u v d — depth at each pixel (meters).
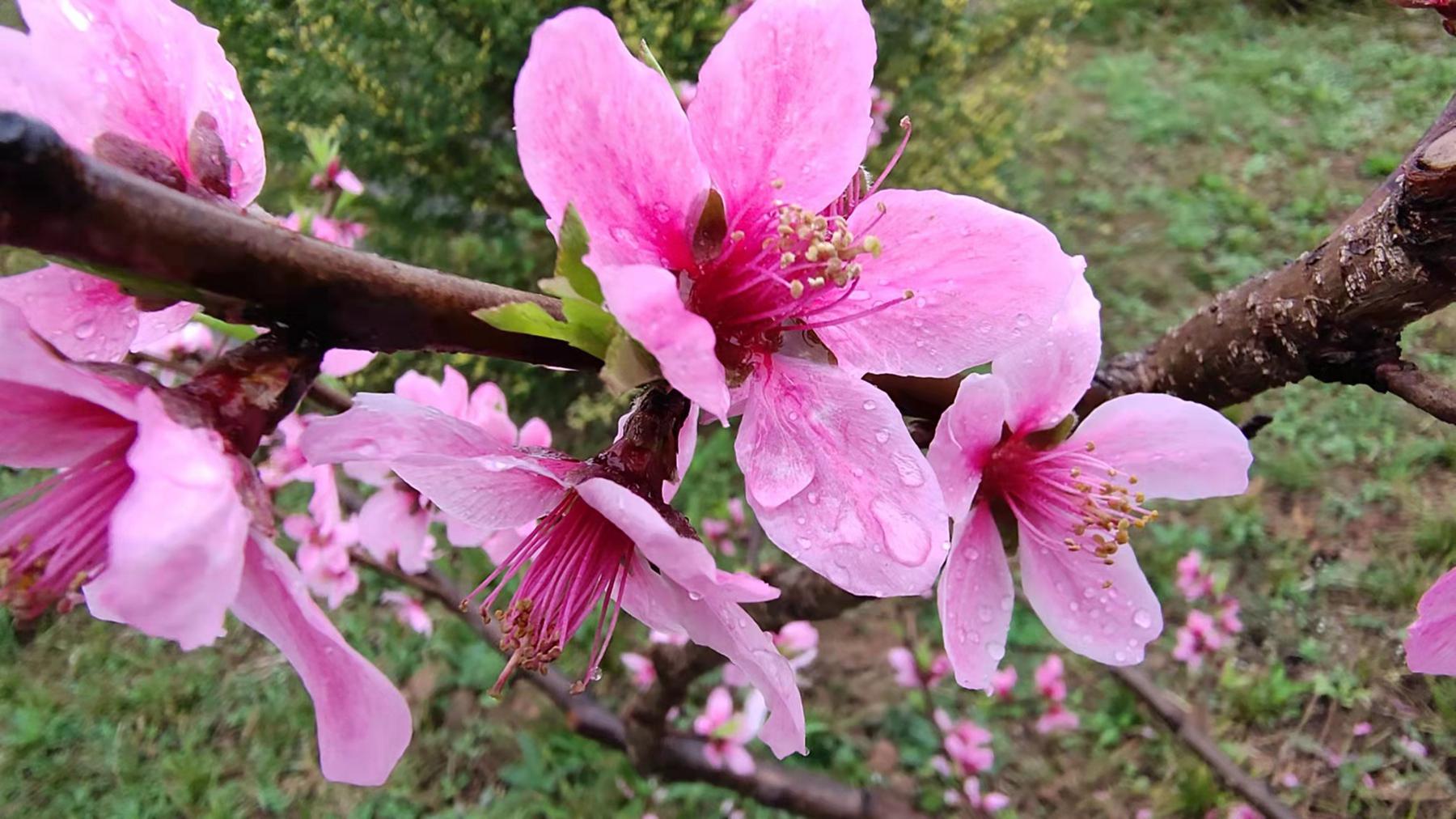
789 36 0.06
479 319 0.06
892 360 0.07
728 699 0.24
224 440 0.05
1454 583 0.08
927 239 0.07
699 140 0.06
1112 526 0.09
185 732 0.30
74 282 0.06
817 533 0.06
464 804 0.29
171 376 0.14
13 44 0.05
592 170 0.06
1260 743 0.30
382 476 0.16
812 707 0.31
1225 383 0.09
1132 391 0.10
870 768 0.29
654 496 0.06
